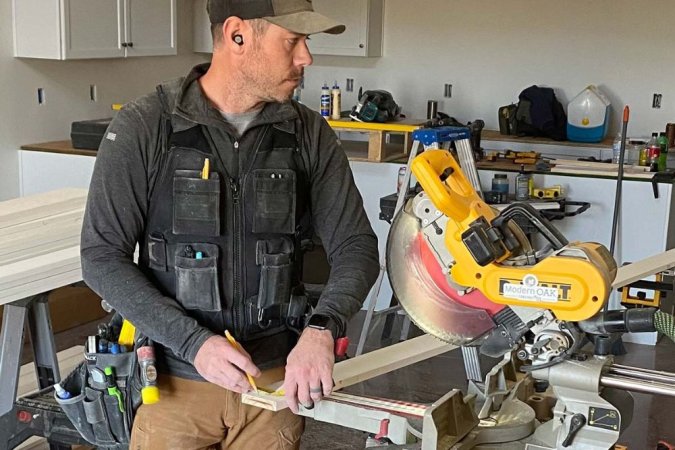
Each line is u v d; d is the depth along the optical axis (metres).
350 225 2.08
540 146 6.56
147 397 1.92
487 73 7.11
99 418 2.06
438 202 1.63
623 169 5.02
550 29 6.86
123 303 1.84
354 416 1.77
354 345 4.93
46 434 2.56
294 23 1.78
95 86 6.23
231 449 2.04
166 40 6.36
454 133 4.32
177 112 1.90
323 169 2.06
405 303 1.78
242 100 1.92
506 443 1.66
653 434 3.85
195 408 1.97
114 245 1.88
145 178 1.90
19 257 2.87
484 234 1.60
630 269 2.74
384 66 7.39
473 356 3.96
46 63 5.75
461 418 1.64
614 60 6.74
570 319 1.56
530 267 1.59
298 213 2.02
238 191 1.94
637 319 1.55
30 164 5.60
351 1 7.02
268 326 2.00
